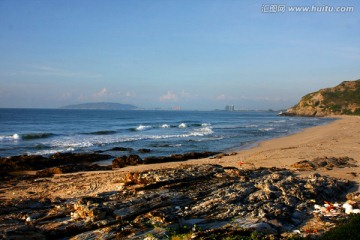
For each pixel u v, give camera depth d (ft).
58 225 28.07
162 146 110.11
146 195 35.45
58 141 121.60
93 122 262.26
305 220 31.99
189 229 27.96
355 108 457.27
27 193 45.73
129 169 68.69
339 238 25.90
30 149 100.89
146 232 26.55
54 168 68.74
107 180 52.85
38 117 335.88
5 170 68.39
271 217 30.66
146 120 315.37
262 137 137.69
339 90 537.24
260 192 37.73
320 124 241.14
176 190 38.68
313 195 38.73
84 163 79.77
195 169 49.01
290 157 75.97
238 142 119.55
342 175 54.08
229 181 43.68
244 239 25.12
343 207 35.65
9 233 24.89
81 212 30.17
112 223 28.78
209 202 33.99
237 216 31.07
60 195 43.62
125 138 133.80
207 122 281.95
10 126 200.54
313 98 528.63
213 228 28.17
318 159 67.67
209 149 102.37
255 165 67.00
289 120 329.31
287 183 41.78
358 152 81.46
